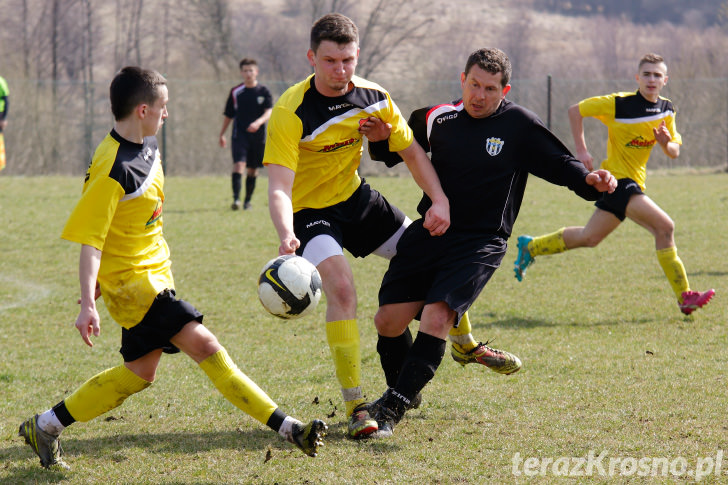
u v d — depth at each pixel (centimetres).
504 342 1408
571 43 10712
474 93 973
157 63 8662
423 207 1055
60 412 860
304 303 891
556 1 12488
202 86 4981
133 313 840
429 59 7262
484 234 996
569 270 2083
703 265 2091
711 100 4991
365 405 953
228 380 830
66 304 1764
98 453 917
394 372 1055
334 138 1000
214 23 7025
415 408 1055
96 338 1488
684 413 1008
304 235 1024
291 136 963
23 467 879
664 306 1662
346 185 1064
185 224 2853
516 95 5106
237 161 3194
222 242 2522
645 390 1109
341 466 862
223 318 1630
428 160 1017
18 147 4888
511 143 995
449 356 1327
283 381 1205
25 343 1449
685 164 5016
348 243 1109
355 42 962
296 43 8194
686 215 2984
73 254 2345
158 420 1036
